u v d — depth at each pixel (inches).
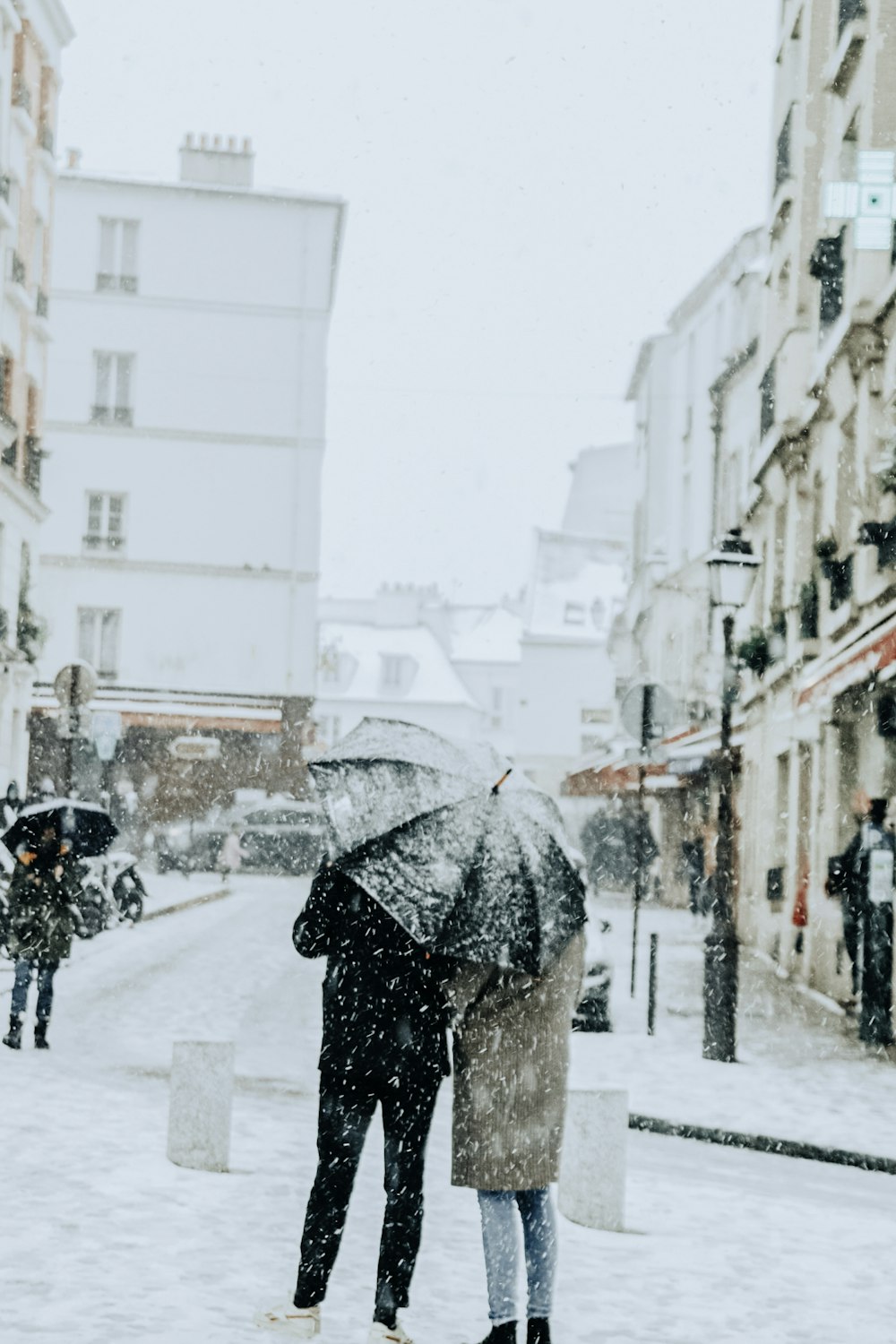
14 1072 445.1
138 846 1756.9
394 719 238.5
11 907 501.4
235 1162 336.8
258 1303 231.5
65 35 1545.3
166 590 2004.2
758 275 1625.2
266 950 866.1
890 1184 371.9
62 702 949.2
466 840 215.6
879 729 746.8
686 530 1905.8
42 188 1534.2
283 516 2023.9
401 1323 229.5
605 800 1818.4
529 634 3462.1
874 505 757.3
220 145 2054.6
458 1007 219.3
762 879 1054.4
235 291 2032.5
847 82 863.7
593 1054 534.9
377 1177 343.6
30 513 1499.8
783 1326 242.7
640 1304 251.0
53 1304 221.3
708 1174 370.3
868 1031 581.6
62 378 2007.9
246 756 1995.6
